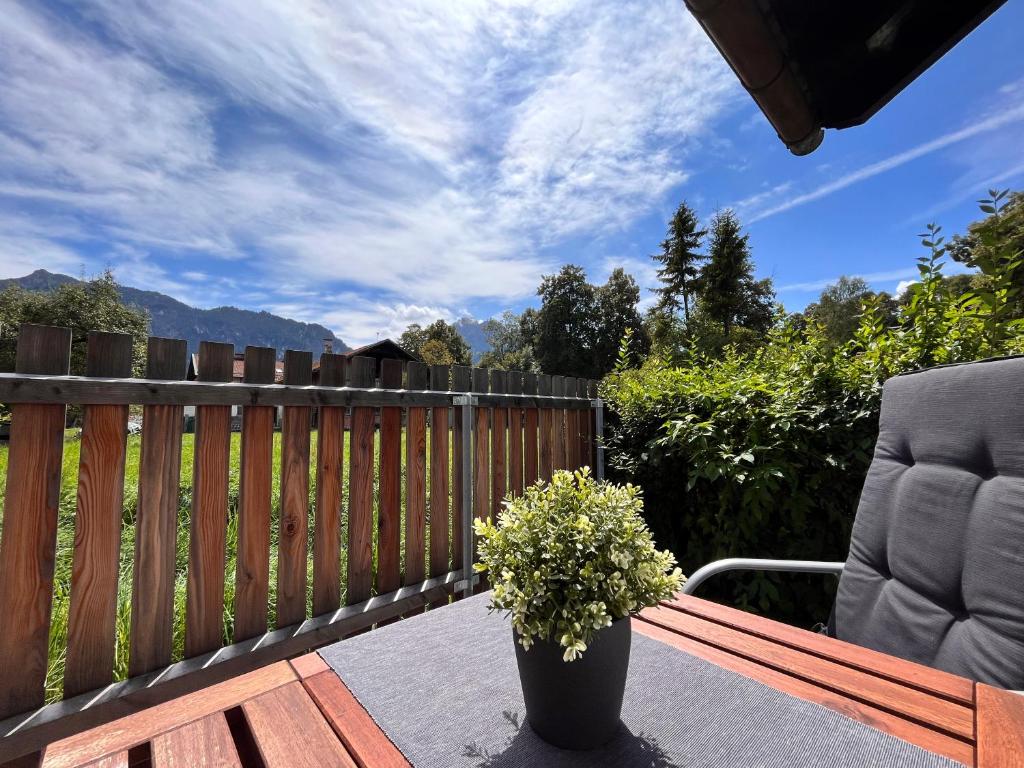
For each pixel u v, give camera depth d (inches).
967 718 24.5
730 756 22.1
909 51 63.8
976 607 32.1
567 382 115.3
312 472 84.0
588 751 22.7
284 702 27.0
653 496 100.4
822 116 75.5
